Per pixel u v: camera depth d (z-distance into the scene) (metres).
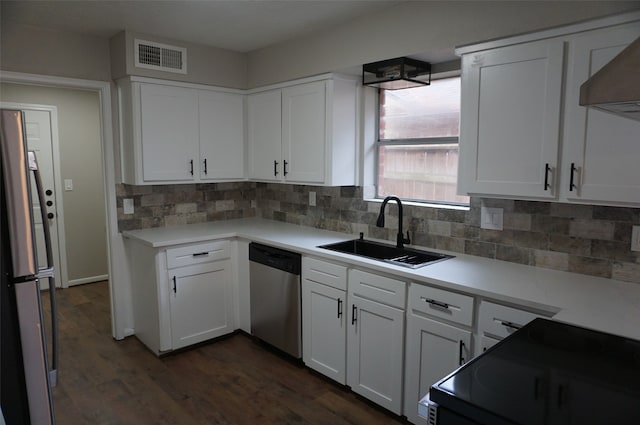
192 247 3.26
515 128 2.09
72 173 4.89
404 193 3.13
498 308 1.94
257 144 3.74
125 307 3.56
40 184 1.53
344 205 3.39
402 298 2.33
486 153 2.20
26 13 2.73
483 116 2.20
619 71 1.13
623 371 1.22
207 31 3.13
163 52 3.29
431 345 2.22
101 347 3.40
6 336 1.32
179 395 2.73
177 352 3.29
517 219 2.42
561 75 1.93
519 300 1.86
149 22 2.93
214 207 4.02
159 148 3.34
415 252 2.80
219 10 2.69
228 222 3.99
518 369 1.23
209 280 3.38
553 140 1.97
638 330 1.52
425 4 2.44
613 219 2.09
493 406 1.03
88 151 4.98
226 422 2.46
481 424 1.03
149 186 3.62
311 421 2.46
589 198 1.88
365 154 3.23
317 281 2.82
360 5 2.59
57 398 2.69
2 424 1.14
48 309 4.24
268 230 3.55
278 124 3.49
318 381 2.89
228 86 3.69
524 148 2.06
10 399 1.34
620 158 1.79
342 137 3.11
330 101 3.03
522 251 2.42
